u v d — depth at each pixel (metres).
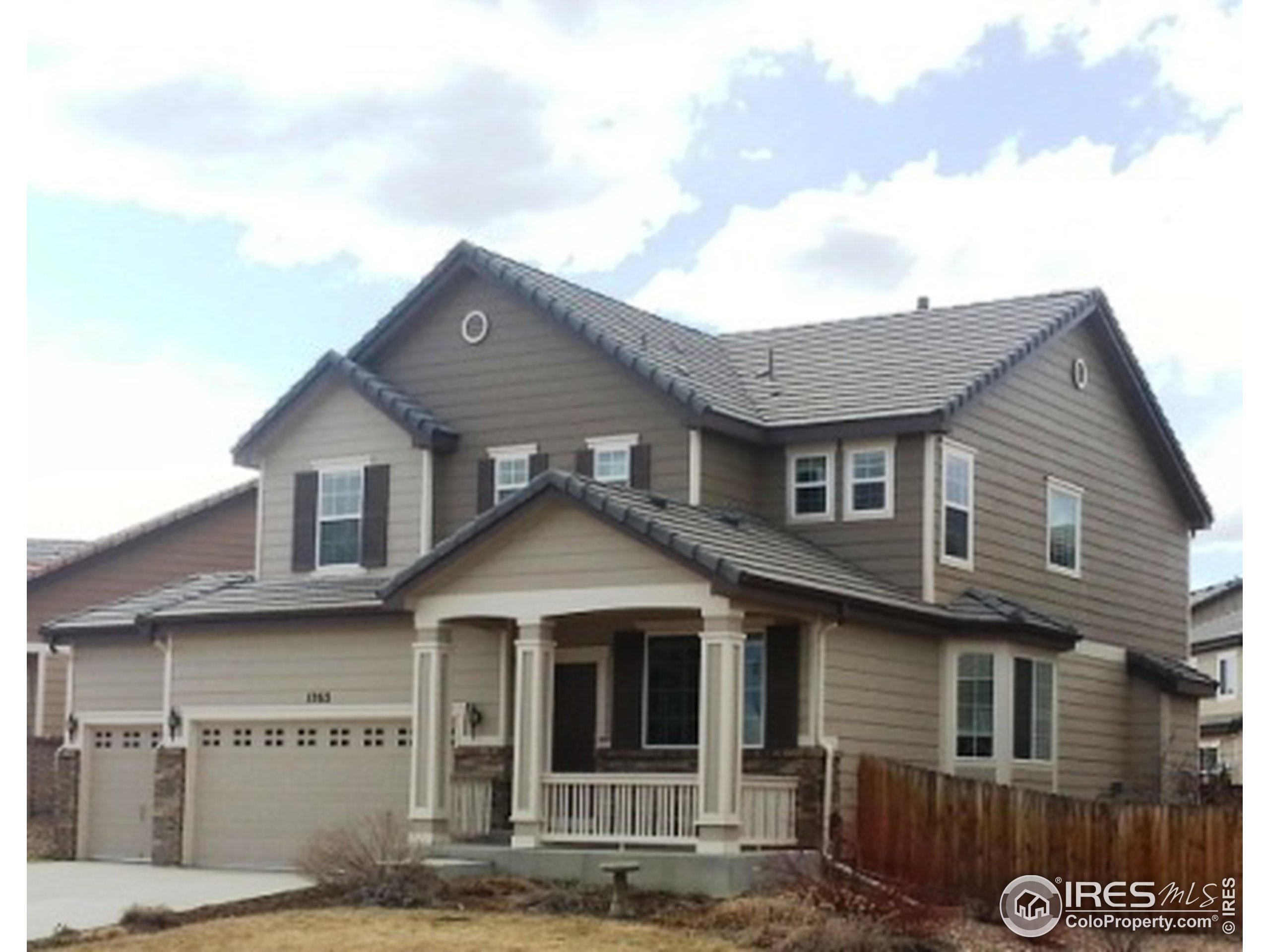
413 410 29.36
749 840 23.00
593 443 28.22
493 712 27.12
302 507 30.48
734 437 27.91
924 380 28.67
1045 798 22.22
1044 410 30.81
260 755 28.98
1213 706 50.97
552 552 24.03
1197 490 35.38
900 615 25.84
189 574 40.50
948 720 27.25
